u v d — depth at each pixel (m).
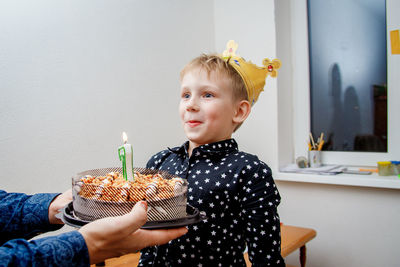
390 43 1.65
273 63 1.04
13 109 1.08
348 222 1.64
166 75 1.63
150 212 0.59
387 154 1.70
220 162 0.82
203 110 0.82
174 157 0.92
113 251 0.53
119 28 1.40
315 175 1.68
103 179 0.69
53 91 1.18
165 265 0.77
